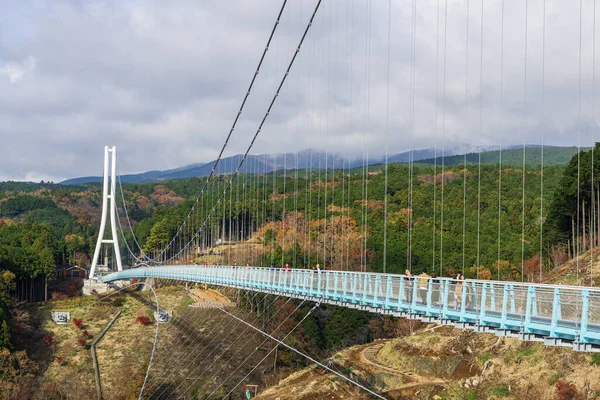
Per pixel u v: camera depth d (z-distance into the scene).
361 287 36.56
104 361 93.50
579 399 43.59
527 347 52.47
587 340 22.59
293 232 90.50
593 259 58.44
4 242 158.88
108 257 198.25
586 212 70.50
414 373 57.97
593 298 23.02
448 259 78.81
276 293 50.53
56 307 118.25
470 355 56.50
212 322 89.50
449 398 51.25
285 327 75.88
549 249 73.00
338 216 92.88
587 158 69.94
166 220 163.00
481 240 81.38
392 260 79.62
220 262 99.44
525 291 25.84
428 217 89.12
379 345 69.25
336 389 58.81
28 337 102.12
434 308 30.00
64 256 168.88
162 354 89.69
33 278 133.62
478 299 27.91
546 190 86.81
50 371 91.06
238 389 71.81
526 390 47.75
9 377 84.75
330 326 75.38
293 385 63.81
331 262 80.88
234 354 78.88
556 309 23.84
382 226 88.50
